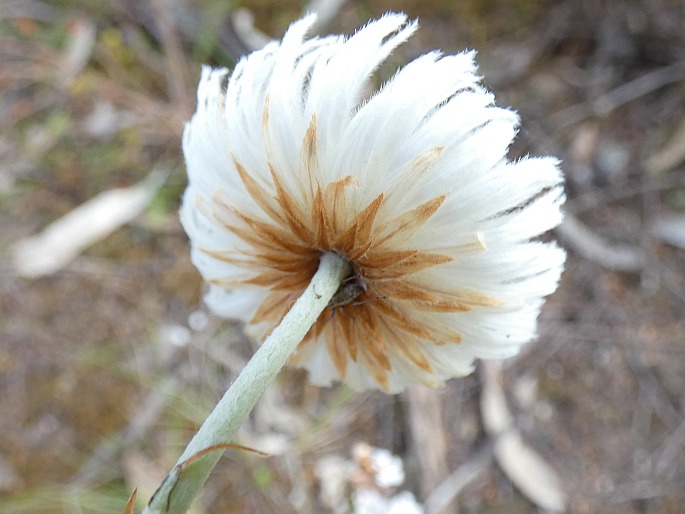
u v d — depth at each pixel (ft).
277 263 0.26
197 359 0.51
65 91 0.59
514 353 0.26
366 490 0.43
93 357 0.50
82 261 0.53
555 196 0.23
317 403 0.51
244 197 0.25
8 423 0.48
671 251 0.58
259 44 0.61
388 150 0.22
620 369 0.54
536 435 0.52
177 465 0.20
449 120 0.21
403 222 0.23
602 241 0.58
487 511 0.49
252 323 0.29
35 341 0.50
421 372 0.28
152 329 0.52
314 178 0.23
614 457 0.52
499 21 0.66
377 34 0.22
